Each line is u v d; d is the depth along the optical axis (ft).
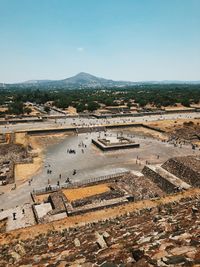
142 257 33.71
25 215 138.82
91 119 463.83
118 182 176.76
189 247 33.88
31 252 62.54
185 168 169.48
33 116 460.96
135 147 292.20
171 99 625.41
